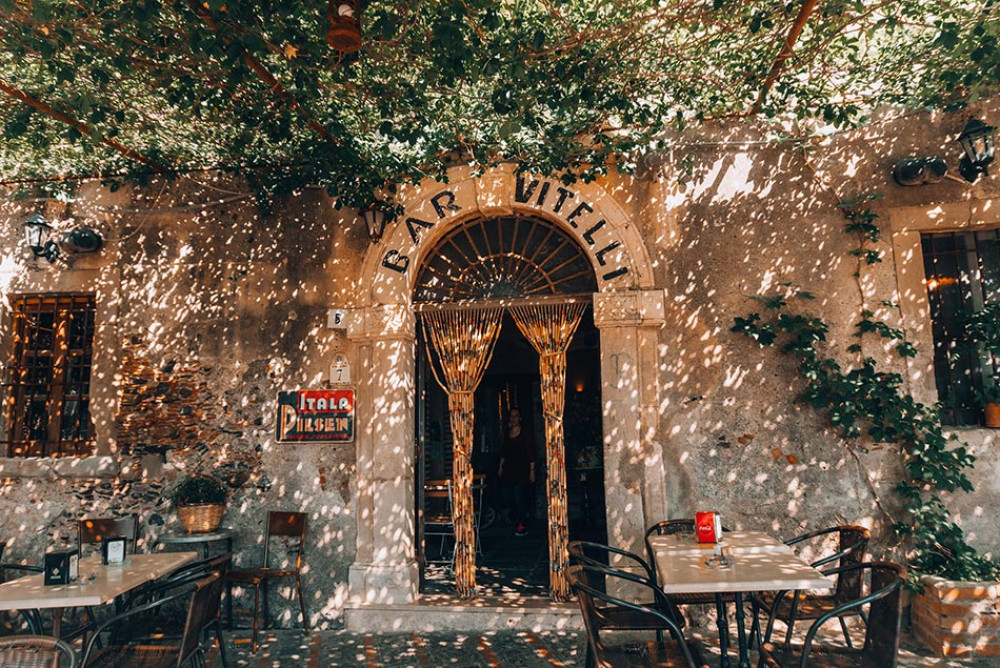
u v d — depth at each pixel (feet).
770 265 16.62
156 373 18.26
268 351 18.01
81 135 14.92
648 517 15.97
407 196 17.75
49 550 17.76
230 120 16.07
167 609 17.40
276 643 15.67
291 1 11.11
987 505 15.31
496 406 32.32
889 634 9.11
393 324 17.33
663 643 10.91
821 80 15.52
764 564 11.03
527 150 16.38
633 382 16.39
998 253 16.52
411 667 13.93
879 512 15.61
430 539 25.93
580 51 13.14
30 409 19.42
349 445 17.42
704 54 14.33
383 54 13.03
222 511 17.31
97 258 18.90
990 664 13.16
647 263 16.78
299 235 18.39
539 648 14.79
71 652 7.88
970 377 16.28
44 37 11.68
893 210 16.39
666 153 17.12
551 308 17.58
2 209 19.44
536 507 30.71
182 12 11.54
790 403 16.19
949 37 12.50
